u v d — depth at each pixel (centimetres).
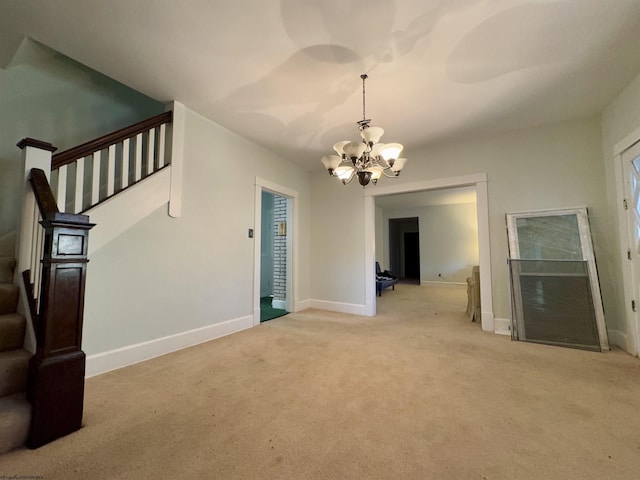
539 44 197
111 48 201
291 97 264
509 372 216
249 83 243
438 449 131
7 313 179
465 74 230
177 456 127
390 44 197
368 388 191
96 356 215
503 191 337
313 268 481
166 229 266
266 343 289
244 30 184
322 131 336
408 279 988
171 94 261
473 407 167
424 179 385
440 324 368
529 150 325
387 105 277
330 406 168
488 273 338
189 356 253
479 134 342
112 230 228
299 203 463
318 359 244
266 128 329
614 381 200
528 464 121
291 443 135
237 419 155
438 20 176
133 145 302
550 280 298
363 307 431
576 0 162
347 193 456
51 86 261
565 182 307
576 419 154
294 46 199
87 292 213
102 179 286
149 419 155
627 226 257
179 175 275
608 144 281
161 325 259
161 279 260
